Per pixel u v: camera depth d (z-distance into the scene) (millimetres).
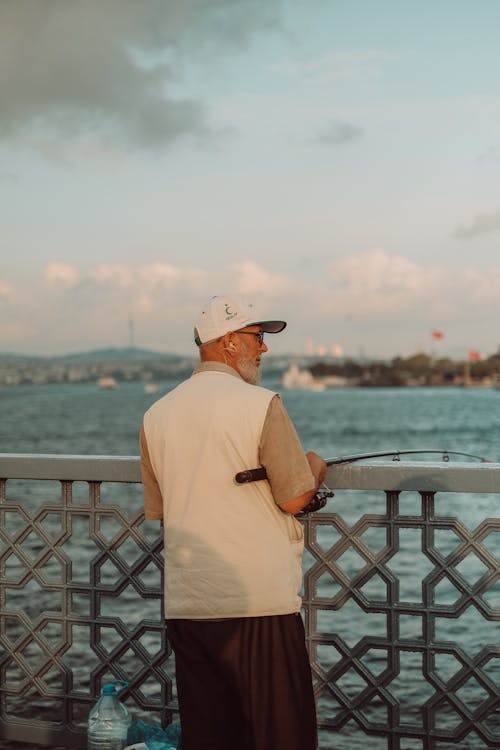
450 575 3049
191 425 2648
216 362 2760
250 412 2578
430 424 105562
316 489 2725
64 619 3592
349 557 13992
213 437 2598
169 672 7270
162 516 2869
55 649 3619
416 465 3023
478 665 3043
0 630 3732
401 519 3100
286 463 2543
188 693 2619
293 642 2574
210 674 2590
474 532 3014
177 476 2652
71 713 3641
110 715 3375
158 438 2719
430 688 6613
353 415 141500
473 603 3021
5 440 78000
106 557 3516
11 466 3617
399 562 13719
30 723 3713
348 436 80000
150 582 12852
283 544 2602
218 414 2605
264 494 2596
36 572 3641
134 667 7449
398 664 3131
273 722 2527
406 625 8930
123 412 175500
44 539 3615
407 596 11109
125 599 11211
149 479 2844
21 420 134000
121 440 76938
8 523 19125
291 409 177875
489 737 3039
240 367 2762
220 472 2582
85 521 21578
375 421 116375
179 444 2660
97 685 3580
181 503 2635
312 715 2596
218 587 2555
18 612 3693
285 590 2568
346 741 5117
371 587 11758
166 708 3443
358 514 21391
